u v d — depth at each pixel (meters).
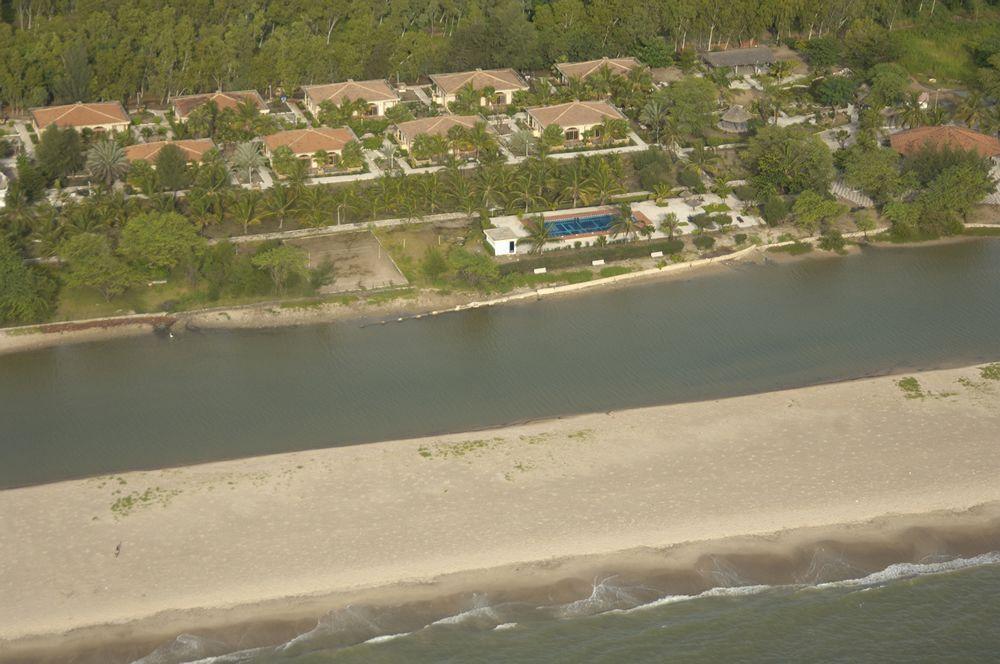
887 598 127.75
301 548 131.75
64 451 149.88
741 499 140.00
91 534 133.12
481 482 142.00
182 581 127.25
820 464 146.00
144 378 165.62
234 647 120.06
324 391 163.00
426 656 119.50
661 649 121.12
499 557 131.12
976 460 146.75
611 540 133.75
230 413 158.00
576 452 147.50
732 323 181.00
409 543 132.75
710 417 154.75
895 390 160.38
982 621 125.00
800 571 130.75
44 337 173.25
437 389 163.62
